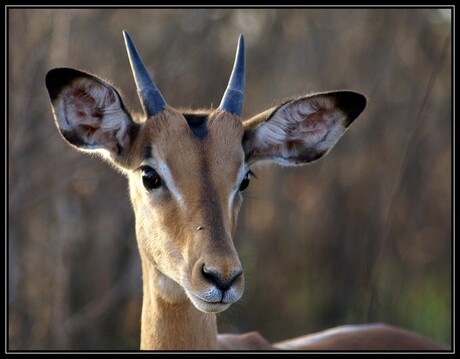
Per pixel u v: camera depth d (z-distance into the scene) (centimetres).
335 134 832
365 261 1912
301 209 1925
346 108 817
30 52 1577
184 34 1852
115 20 1791
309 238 1917
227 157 754
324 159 1939
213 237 704
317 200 1928
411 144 1978
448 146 2106
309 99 810
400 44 1980
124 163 795
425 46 2008
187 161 744
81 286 1691
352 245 1917
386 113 1980
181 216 729
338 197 1934
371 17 1969
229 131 768
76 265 1688
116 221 1711
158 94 788
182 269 719
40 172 1559
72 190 1636
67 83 770
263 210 1900
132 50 796
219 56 1895
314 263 1912
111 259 1719
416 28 1978
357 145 1948
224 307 691
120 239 1717
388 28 1966
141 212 781
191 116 803
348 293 1900
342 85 1947
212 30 1895
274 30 1966
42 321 1534
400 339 1058
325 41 1980
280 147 822
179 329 795
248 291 1806
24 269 1575
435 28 2023
